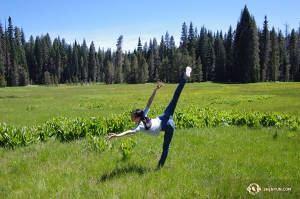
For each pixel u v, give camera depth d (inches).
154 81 4965.6
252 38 3184.1
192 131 411.2
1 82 3801.7
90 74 5767.7
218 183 201.6
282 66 3686.0
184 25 4744.1
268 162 251.0
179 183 201.9
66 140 377.7
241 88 2176.4
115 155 276.2
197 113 520.7
